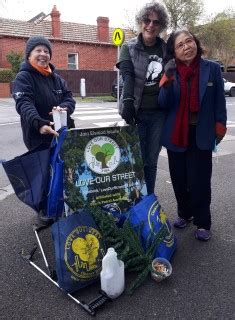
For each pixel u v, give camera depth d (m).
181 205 3.94
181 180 3.77
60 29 27.73
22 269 3.20
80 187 3.13
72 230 2.89
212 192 5.13
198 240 3.73
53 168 3.06
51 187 3.04
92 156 3.17
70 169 3.07
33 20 29.77
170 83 3.39
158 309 2.71
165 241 3.27
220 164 6.70
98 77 24.16
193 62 3.38
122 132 3.31
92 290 2.92
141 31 3.59
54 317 2.62
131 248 3.08
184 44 3.28
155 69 3.63
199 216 3.68
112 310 2.70
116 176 3.30
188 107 3.42
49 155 3.11
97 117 12.32
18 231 3.91
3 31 25.14
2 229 3.96
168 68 3.35
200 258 3.39
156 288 2.95
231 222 4.15
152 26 3.49
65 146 3.05
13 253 3.46
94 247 2.95
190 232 3.90
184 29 3.37
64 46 27.39
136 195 3.42
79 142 3.10
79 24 29.16
